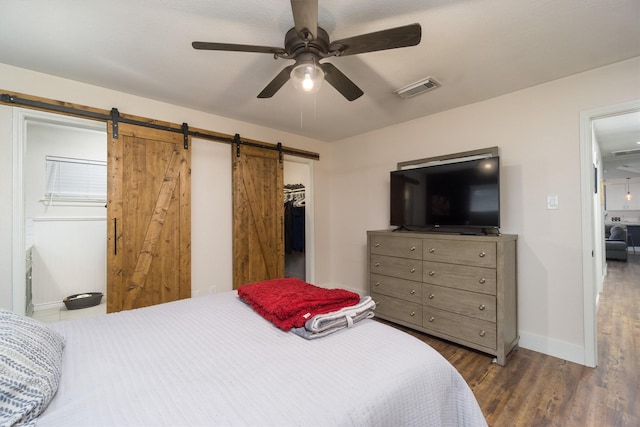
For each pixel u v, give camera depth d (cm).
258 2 146
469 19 158
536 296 237
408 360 99
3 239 203
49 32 169
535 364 214
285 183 494
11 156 206
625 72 200
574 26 164
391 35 135
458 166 264
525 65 206
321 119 322
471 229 274
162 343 114
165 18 158
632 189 834
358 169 388
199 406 75
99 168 388
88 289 373
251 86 240
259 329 128
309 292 152
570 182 222
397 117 315
